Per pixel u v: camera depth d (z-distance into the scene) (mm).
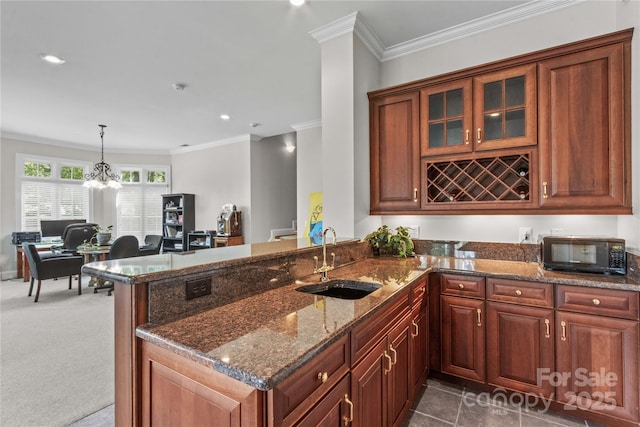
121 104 4586
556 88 2121
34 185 6516
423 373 2205
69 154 7023
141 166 7793
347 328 1185
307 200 5605
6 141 6145
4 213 6105
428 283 2373
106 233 5684
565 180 2102
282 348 993
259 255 1676
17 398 2213
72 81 3775
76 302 4543
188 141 6977
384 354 1541
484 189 2451
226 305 1438
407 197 2682
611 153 1978
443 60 2844
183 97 4336
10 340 3186
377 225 3084
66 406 2127
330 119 2758
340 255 2385
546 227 2492
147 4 2373
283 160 7277
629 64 1936
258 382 823
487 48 2660
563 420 1938
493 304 2160
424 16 2559
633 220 1961
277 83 3900
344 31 2650
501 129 2311
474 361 2230
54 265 4750
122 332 1215
